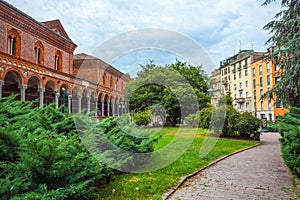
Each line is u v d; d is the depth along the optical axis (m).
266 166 5.79
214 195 3.64
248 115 12.55
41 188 2.38
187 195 3.64
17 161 2.62
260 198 3.51
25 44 20.02
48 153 2.41
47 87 23.64
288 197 3.55
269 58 9.18
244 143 10.69
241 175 4.88
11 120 3.43
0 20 17.45
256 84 37.91
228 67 46.66
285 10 8.37
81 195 2.80
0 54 16.31
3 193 2.19
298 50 7.30
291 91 8.30
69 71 26.59
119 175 4.57
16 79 19.31
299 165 4.39
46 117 3.82
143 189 3.76
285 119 5.15
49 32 22.88
